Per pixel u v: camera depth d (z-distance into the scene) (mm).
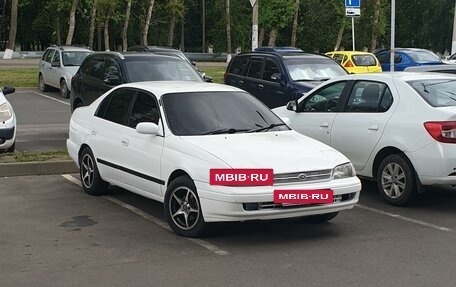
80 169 8500
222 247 6008
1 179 9156
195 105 7160
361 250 5965
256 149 6305
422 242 6262
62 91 21656
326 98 9055
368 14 49031
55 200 7965
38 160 9711
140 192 7164
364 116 8266
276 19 43000
